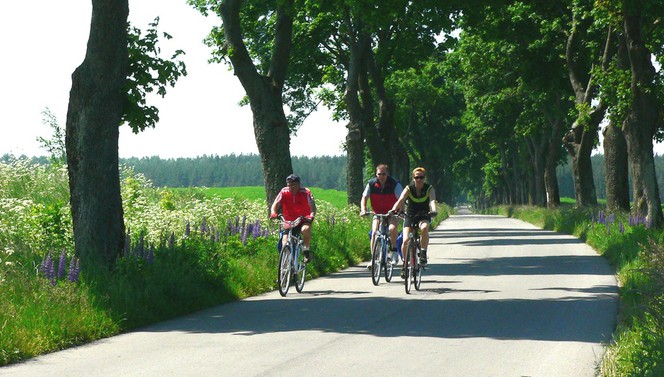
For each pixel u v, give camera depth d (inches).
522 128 2127.2
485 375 289.4
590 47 1374.3
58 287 397.7
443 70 2165.4
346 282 641.0
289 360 317.1
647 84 1034.1
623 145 1365.7
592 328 397.7
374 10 962.7
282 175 886.4
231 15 880.9
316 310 469.4
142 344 358.6
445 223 2346.2
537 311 460.1
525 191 3528.5
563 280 644.7
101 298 408.5
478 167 3777.1
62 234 592.1
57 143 924.6
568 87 1577.3
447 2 1280.8
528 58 1551.4
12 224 582.6
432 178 3503.9
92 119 518.6
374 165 1675.7
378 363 310.5
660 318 312.3
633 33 1037.2
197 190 1058.1
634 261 672.4
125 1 522.9
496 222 2404.0
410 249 559.8
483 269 756.0
